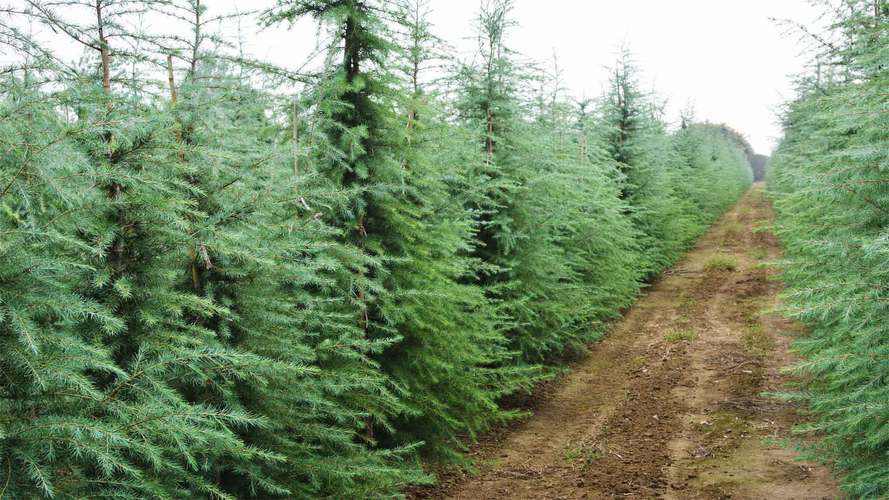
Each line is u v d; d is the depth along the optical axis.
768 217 29.12
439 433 6.57
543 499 5.69
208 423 3.17
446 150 7.45
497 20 8.94
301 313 4.35
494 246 8.89
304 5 5.57
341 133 5.64
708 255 21.25
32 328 2.58
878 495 4.45
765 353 10.15
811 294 4.98
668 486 5.81
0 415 2.66
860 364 4.44
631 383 9.32
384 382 5.77
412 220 5.83
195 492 3.65
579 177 11.45
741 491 5.59
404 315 5.86
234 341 4.04
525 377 8.36
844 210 5.33
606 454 6.69
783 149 19.16
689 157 28.19
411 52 6.25
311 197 4.89
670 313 14.04
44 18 3.31
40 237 2.85
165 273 3.45
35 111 2.92
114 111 3.17
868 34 5.61
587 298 11.14
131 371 3.25
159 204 3.29
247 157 4.05
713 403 8.11
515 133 9.27
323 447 4.91
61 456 2.89
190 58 4.09
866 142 5.26
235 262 3.99
